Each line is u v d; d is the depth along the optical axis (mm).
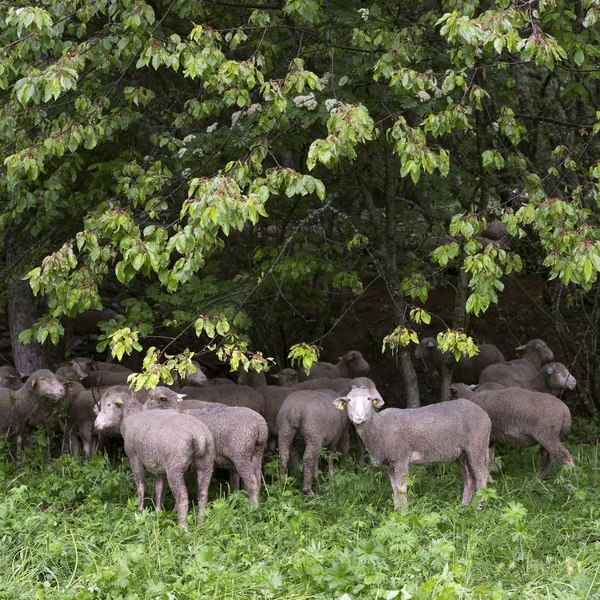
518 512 6441
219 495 8594
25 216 9938
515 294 16141
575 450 10188
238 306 8227
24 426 10094
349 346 15172
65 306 7598
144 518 6828
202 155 9016
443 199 11453
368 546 5922
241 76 7141
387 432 7719
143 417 7734
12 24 7387
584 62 8758
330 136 6617
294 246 11703
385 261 10695
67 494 7844
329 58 9172
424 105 8297
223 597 5496
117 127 8305
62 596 5539
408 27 8828
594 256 6355
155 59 7043
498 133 10273
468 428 7945
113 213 7055
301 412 8836
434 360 13578
